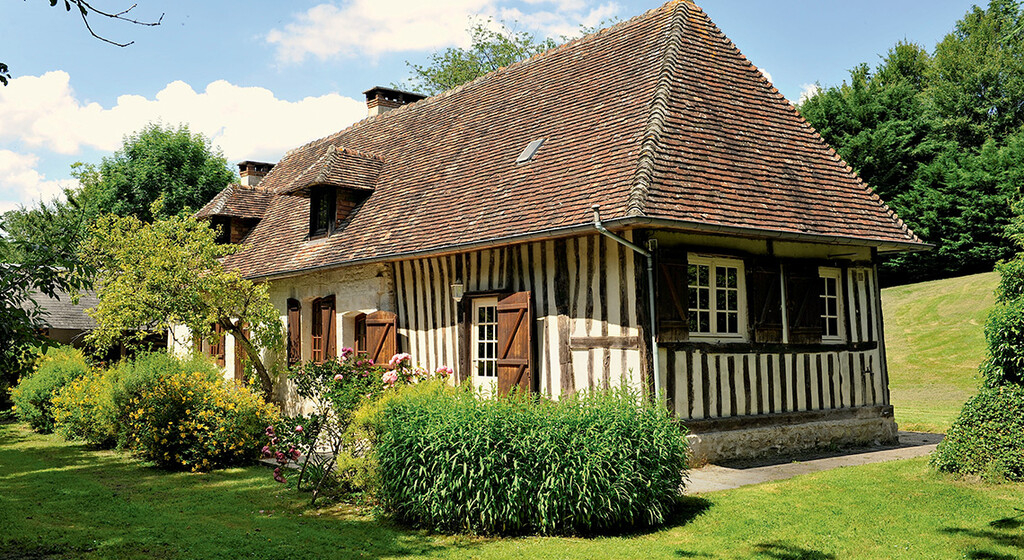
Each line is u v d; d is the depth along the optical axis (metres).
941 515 7.03
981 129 34.81
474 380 11.65
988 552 6.03
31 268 6.49
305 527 7.20
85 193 31.25
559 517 6.74
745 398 10.23
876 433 11.58
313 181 14.50
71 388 14.01
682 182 9.72
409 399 7.69
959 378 20.42
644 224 8.89
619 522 6.89
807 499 7.74
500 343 10.95
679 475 7.32
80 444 13.55
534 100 13.88
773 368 10.56
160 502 8.51
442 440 6.89
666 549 6.26
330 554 6.27
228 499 8.61
